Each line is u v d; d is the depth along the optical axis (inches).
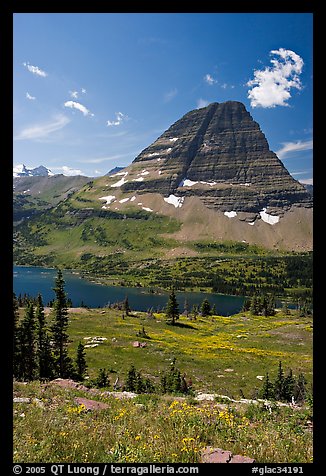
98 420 453.4
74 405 524.4
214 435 402.3
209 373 2150.6
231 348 2989.7
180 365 2320.4
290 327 4242.1
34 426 401.7
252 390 1774.1
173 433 395.2
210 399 653.9
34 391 606.2
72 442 353.4
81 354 2016.5
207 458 330.0
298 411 542.6
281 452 354.3
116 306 5526.6
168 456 327.6
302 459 336.8
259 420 500.4
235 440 396.2
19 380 792.3
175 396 678.5
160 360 2443.4
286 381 1498.5
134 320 4259.4
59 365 2095.2
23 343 1980.8
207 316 5255.9
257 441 390.9
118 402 591.5
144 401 610.9
